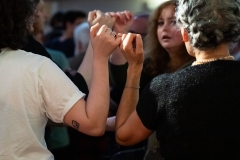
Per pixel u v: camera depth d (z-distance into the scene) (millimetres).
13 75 1673
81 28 4633
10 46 1720
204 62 1669
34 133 1699
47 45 5258
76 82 2184
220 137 1591
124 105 1881
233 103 1603
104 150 3379
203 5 1630
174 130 1637
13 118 1659
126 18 2340
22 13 1741
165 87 1675
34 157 1706
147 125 1724
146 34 2707
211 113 1601
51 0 9047
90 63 2223
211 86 1614
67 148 3162
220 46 1671
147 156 2166
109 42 1798
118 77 2477
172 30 2385
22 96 1664
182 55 2428
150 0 8891
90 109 1692
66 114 1688
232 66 1640
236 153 1596
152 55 2531
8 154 1658
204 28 1613
